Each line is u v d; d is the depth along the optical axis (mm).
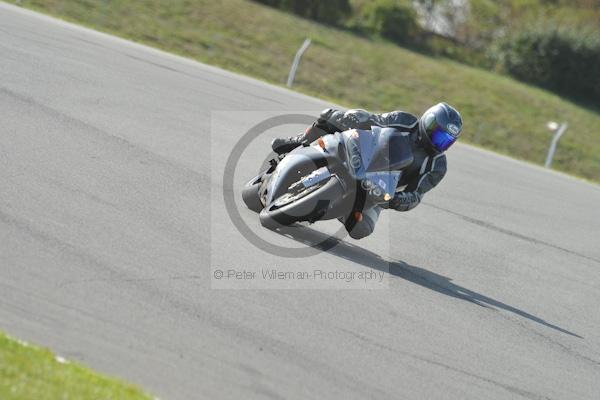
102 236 25531
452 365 23266
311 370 20531
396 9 120500
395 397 20359
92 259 23625
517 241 42000
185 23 94562
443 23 132375
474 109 100688
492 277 34312
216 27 96688
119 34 83125
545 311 31406
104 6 90750
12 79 44594
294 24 107750
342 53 103062
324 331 23047
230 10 103500
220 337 20953
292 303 24375
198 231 28422
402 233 37406
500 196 52719
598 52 122438
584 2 145500
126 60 61188
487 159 69000
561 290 35188
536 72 122500
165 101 50406
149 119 44406
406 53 112812
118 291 22000
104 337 19422
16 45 53906
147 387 17609
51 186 29094
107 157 34906
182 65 68062
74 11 85812
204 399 17781
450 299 29141
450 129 30047
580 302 34094
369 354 22406
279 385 19328
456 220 42812
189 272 24547
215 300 23062
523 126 100938
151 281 23172
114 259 24016
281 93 69438
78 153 34312
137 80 54375
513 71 123250
